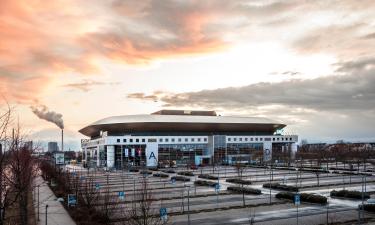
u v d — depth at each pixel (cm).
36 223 4725
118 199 6372
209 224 4578
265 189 7744
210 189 7844
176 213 5225
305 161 19638
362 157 17962
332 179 9669
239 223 4597
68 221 4828
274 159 18750
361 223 4484
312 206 5650
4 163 3275
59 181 8588
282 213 5147
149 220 4400
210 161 19200
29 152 6144
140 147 19138
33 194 7300
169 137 19638
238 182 8912
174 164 17650
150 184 9119
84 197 6138
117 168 16400
